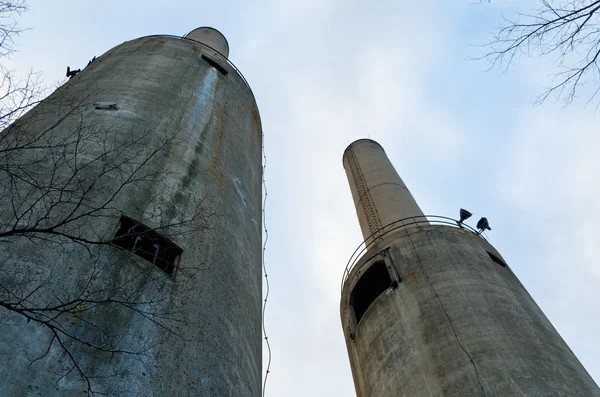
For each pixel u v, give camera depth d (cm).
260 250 1459
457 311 1797
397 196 2833
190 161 1356
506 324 1722
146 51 1872
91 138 1191
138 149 1243
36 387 690
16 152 1043
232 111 1816
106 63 1752
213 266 1119
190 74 1792
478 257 2064
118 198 1058
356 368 2111
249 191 1556
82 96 1424
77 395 713
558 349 1684
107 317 834
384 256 2172
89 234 934
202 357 916
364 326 2073
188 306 973
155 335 872
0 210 915
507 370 1552
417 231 2244
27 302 773
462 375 1593
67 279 840
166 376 830
